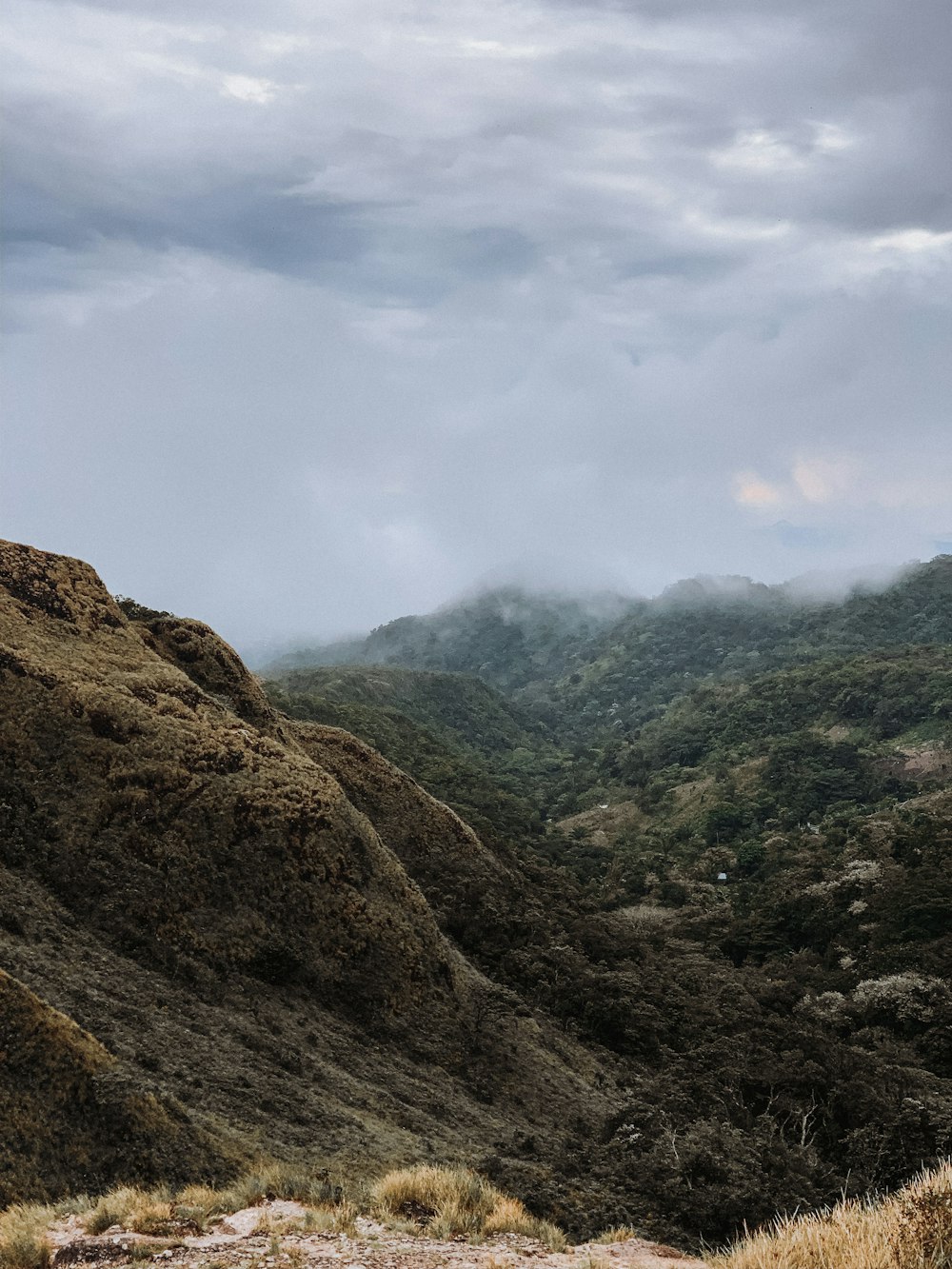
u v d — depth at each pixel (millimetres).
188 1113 27688
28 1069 26422
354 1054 42125
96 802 46406
